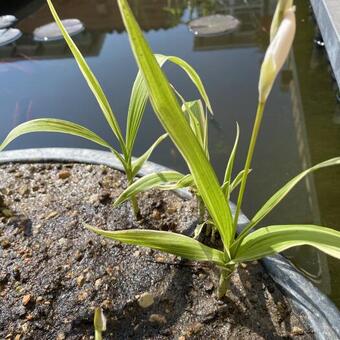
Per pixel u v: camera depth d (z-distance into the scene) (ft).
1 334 0.96
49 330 0.97
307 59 2.43
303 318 0.95
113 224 1.21
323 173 1.63
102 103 1.03
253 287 1.03
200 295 1.02
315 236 0.75
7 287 1.05
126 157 1.12
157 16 3.39
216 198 0.74
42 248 1.14
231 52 2.53
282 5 0.57
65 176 1.40
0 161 1.49
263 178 1.63
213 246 1.13
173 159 1.77
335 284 1.21
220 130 1.86
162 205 1.27
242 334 0.94
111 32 3.22
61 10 3.80
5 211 1.26
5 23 3.51
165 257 1.11
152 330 0.96
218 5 3.43
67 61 2.78
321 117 1.94
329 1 2.10
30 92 2.40
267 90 0.63
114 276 1.07
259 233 0.82
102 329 0.66
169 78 2.27
